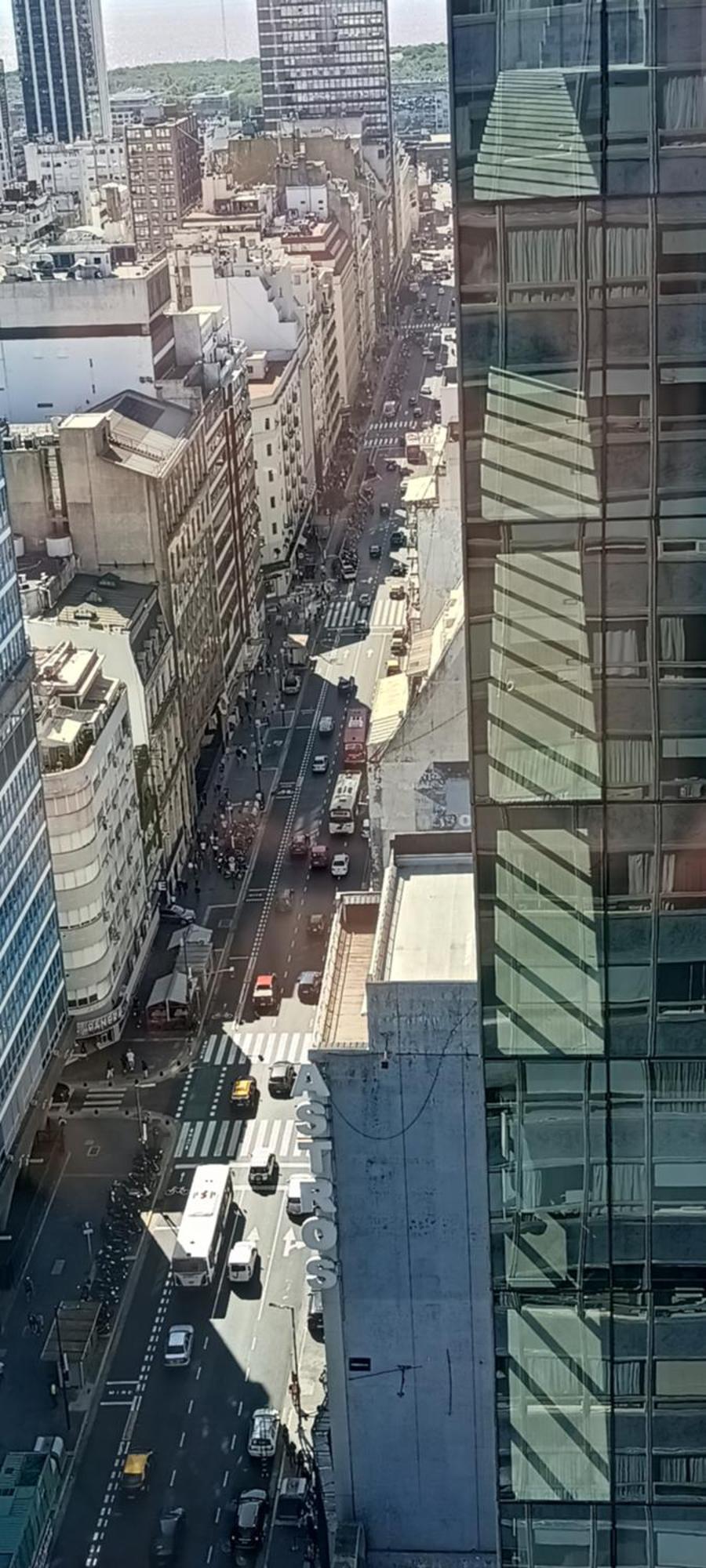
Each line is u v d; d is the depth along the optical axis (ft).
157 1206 451.53
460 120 105.70
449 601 396.16
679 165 105.29
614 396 110.93
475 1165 276.41
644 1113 125.29
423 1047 269.23
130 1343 406.62
